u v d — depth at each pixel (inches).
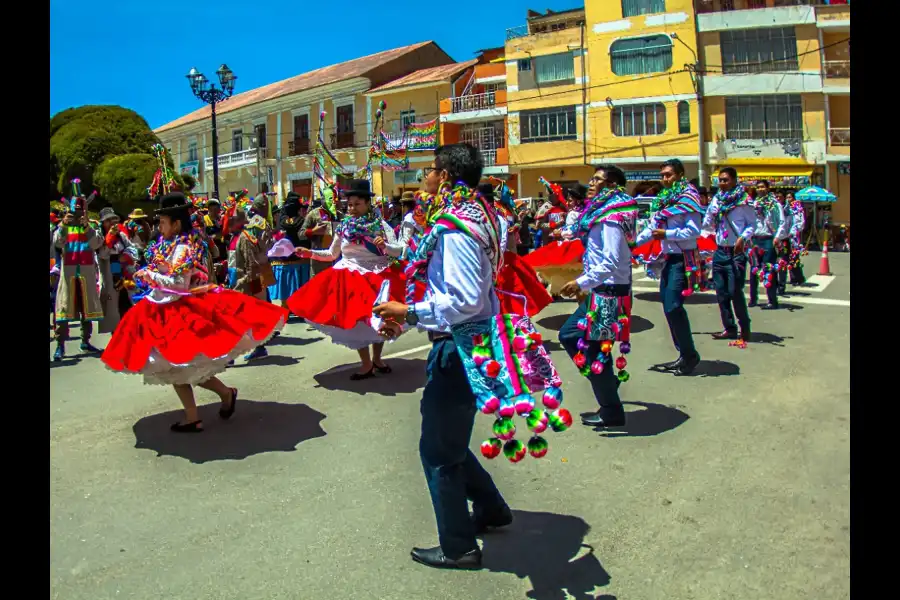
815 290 514.6
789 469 173.8
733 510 152.0
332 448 198.4
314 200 423.8
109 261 414.0
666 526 145.7
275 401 247.6
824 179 1211.2
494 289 127.7
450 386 126.4
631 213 196.5
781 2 1218.0
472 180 127.3
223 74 845.2
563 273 354.0
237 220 347.9
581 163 1316.4
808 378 259.3
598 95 1295.5
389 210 537.3
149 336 199.6
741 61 1224.2
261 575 130.2
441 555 133.0
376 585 125.8
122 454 196.2
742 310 320.8
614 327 198.7
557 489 165.8
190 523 152.6
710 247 280.7
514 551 137.2
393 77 1537.9
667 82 1244.5
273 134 1679.4
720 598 119.4
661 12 1239.5
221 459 191.0
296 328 407.2
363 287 266.8
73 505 162.4
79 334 420.8
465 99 1401.3
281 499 164.4
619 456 185.3
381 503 161.5
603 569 129.7
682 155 1246.3
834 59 1206.9
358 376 276.5
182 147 2014.0
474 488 142.3
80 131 975.6
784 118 1217.4
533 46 1342.3
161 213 206.4
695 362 267.6
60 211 398.9
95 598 123.3
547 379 120.3
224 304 211.9
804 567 128.1
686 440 196.1
